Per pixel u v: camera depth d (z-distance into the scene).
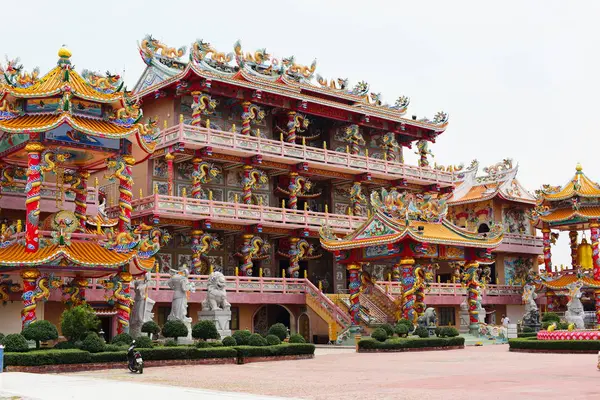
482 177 91.50
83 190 45.12
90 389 23.42
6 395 21.83
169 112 64.69
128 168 41.72
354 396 21.81
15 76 39.16
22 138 39.94
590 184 77.69
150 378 28.83
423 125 79.50
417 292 59.12
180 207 59.00
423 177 78.31
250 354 38.50
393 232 52.66
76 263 37.81
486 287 80.50
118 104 41.09
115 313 45.44
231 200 67.38
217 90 63.53
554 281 77.56
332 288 72.00
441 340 49.72
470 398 20.94
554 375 28.50
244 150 63.84
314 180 74.31
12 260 36.53
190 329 42.50
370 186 77.81
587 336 44.38
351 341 55.16
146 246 40.91
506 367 33.16
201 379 28.38
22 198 46.91
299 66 72.38
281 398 20.53
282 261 71.19
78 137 39.81
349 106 72.31
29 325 34.72
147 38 66.56
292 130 69.00
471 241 55.78
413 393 22.52
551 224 80.69
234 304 60.41
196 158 62.47
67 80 38.53
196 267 61.12
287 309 62.19
